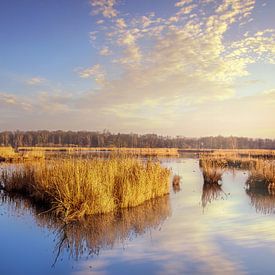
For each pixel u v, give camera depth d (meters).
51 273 6.41
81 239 8.55
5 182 17.30
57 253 7.53
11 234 9.01
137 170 14.46
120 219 10.57
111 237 8.69
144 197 13.73
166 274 6.27
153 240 8.37
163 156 53.22
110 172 13.02
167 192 15.92
